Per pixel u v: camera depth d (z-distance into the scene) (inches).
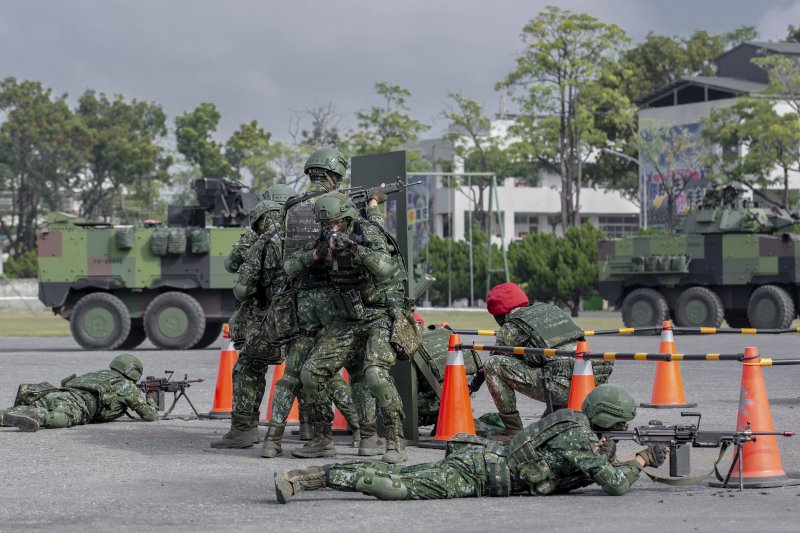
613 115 4362.7
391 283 568.7
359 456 602.2
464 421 615.5
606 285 2122.3
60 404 705.6
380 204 615.2
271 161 4544.8
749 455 493.4
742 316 2142.0
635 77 5502.0
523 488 460.4
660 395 816.3
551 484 457.1
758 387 497.4
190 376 1090.7
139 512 441.1
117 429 702.5
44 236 1624.0
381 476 451.5
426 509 433.4
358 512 430.3
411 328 568.1
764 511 427.5
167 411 783.1
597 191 5743.1
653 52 5644.7
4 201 5206.7
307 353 592.1
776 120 3634.4
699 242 2043.6
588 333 765.9
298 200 589.0
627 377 1067.9
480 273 3599.9
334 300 563.5
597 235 3385.8
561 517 414.6
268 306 613.6
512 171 5059.1
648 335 2004.2
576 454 451.2
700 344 1627.7
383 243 558.9
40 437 664.4
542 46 4133.9
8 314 3767.2
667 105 5078.7
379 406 561.9
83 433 682.2
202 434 684.1
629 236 2110.0
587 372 599.8
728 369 1157.7
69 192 5438.0
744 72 5123.0
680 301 2044.8
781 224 2028.8
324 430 599.8
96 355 1435.8
